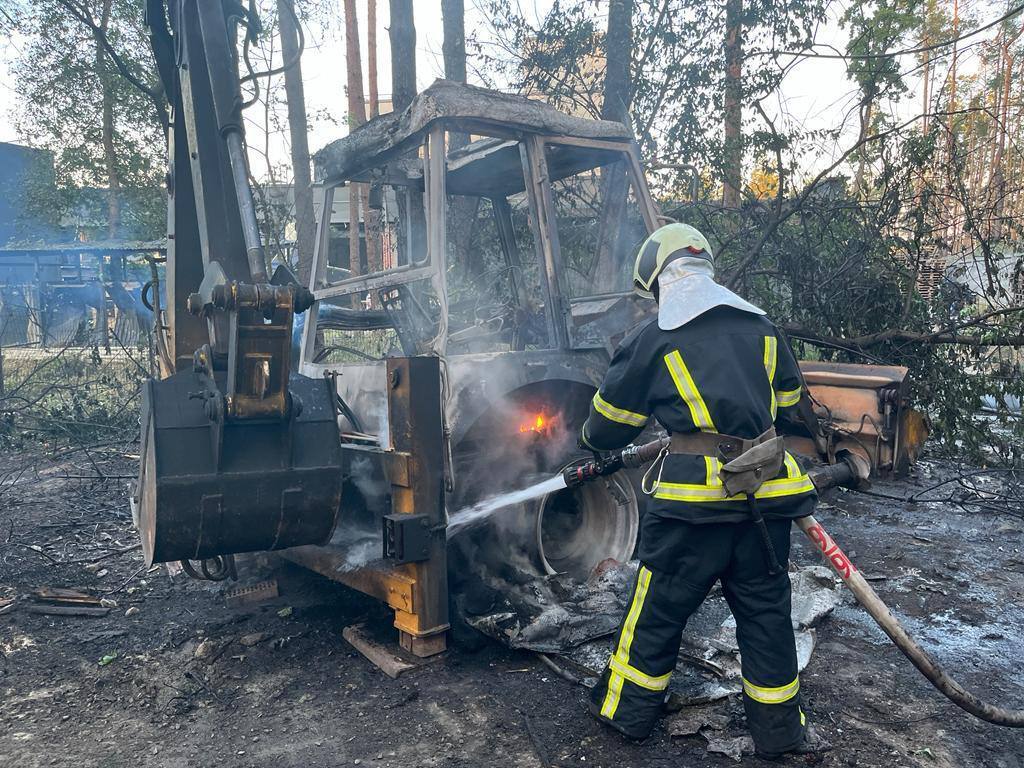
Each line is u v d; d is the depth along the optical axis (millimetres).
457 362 3080
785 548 2299
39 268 17391
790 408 2416
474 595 3197
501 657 3021
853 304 7000
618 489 3574
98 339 12781
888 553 4391
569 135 3602
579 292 5895
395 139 3455
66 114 14781
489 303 5023
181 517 2561
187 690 2840
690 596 2311
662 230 2469
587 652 2967
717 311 2324
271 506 2678
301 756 2387
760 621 2283
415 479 2863
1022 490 5785
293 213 12930
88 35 12258
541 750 2373
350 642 3191
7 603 3703
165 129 3801
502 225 4668
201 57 3012
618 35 7723
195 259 3447
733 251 7562
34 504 5645
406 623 2973
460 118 3238
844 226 7219
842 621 3430
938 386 6547
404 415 2871
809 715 2596
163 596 3838
